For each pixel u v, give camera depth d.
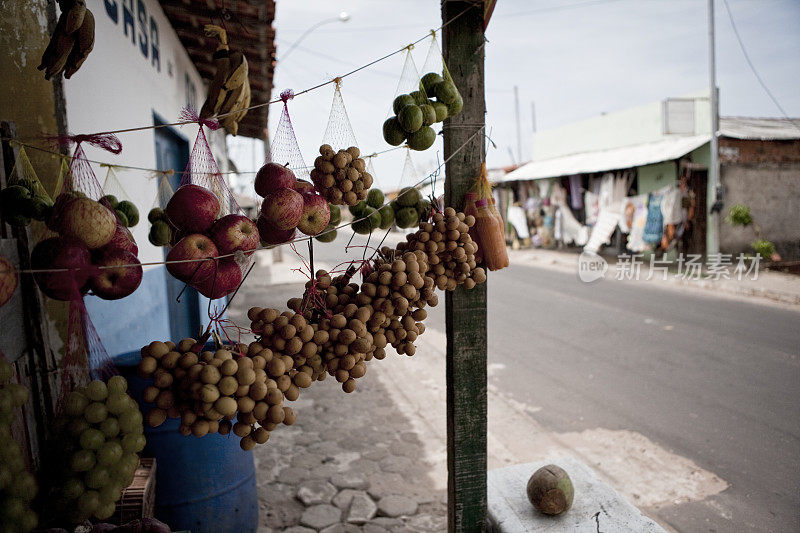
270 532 3.28
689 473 3.91
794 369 5.94
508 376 6.05
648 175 13.85
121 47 3.63
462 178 2.44
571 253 17.06
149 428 2.70
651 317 8.47
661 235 12.35
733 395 5.27
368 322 1.94
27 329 2.15
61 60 1.99
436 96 2.23
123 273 1.72
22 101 2.35
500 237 2.38
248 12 4.61
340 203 2.18
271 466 4.09
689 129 13.21
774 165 13.27
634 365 6.25
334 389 5.81
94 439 1.57
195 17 5.05
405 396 5.59
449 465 2.76
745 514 3.42
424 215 2.52
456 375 2.61
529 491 2.85
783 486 3.72
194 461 2.77
